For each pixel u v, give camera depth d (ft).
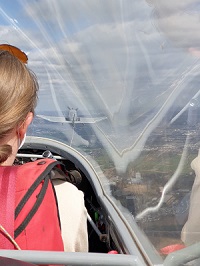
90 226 7.23
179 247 4.20
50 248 4.12
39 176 4.37
